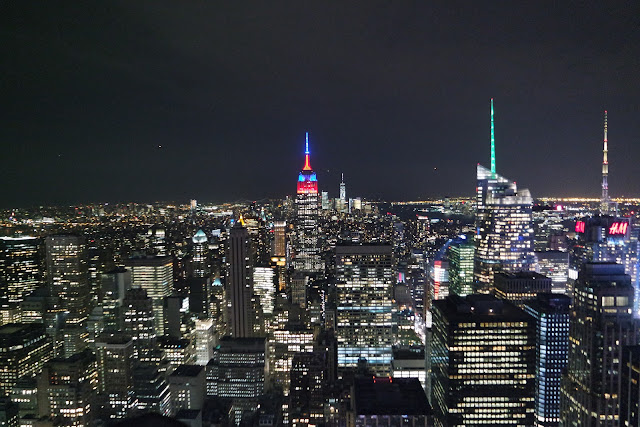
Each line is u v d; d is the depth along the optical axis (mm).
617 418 186250
